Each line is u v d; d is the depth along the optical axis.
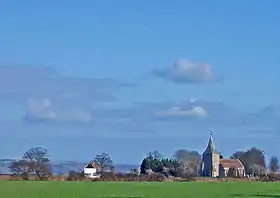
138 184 135.38
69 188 105.62
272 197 81.81
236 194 90.56
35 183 129.88
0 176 153.00
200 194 89.81
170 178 168.50
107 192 93.62
